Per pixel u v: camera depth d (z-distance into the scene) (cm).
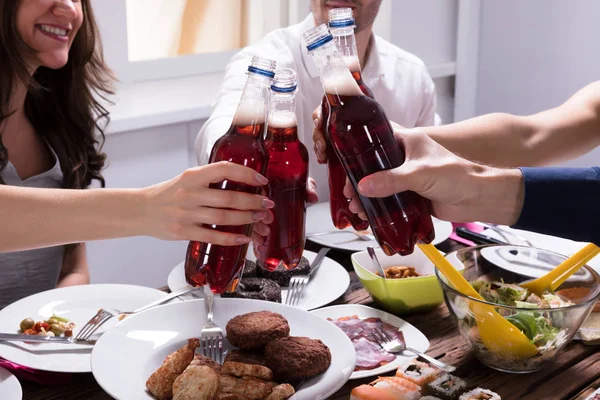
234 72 196
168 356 95
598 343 112
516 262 119
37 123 178
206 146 165
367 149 86
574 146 151
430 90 234
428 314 123
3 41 156
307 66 210
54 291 128
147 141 241
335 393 99
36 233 104
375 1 188
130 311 122
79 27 171
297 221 94
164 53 280
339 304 128
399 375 98
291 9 299
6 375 99
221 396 90
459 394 96
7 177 166
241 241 85
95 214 102
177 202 88
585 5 277
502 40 307
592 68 280
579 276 112
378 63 221
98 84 203
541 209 101
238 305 114
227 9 289
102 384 92
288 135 92
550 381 102
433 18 310
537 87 301
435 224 159
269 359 97
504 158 146
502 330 99
